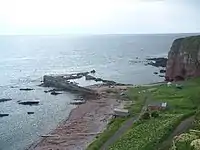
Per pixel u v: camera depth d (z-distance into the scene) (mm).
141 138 48844
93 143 55438
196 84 97875
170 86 98875
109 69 175875
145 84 117812
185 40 126375
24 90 116500
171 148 34938
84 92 105125
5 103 96312
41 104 94000
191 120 46938
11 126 73000
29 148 59125
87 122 72625
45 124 73688
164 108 68875
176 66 126938
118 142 51281
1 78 148875
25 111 86188
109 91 104125
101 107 85688
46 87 120562
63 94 106625
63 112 83625
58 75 148250
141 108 75375
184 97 80250
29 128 71250
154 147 41062
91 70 173250
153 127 52688
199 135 35250
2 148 60062
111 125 65000
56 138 63219
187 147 32906
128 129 58750
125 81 136375
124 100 90125
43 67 191625
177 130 44188
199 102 73312
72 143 59719
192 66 116500
